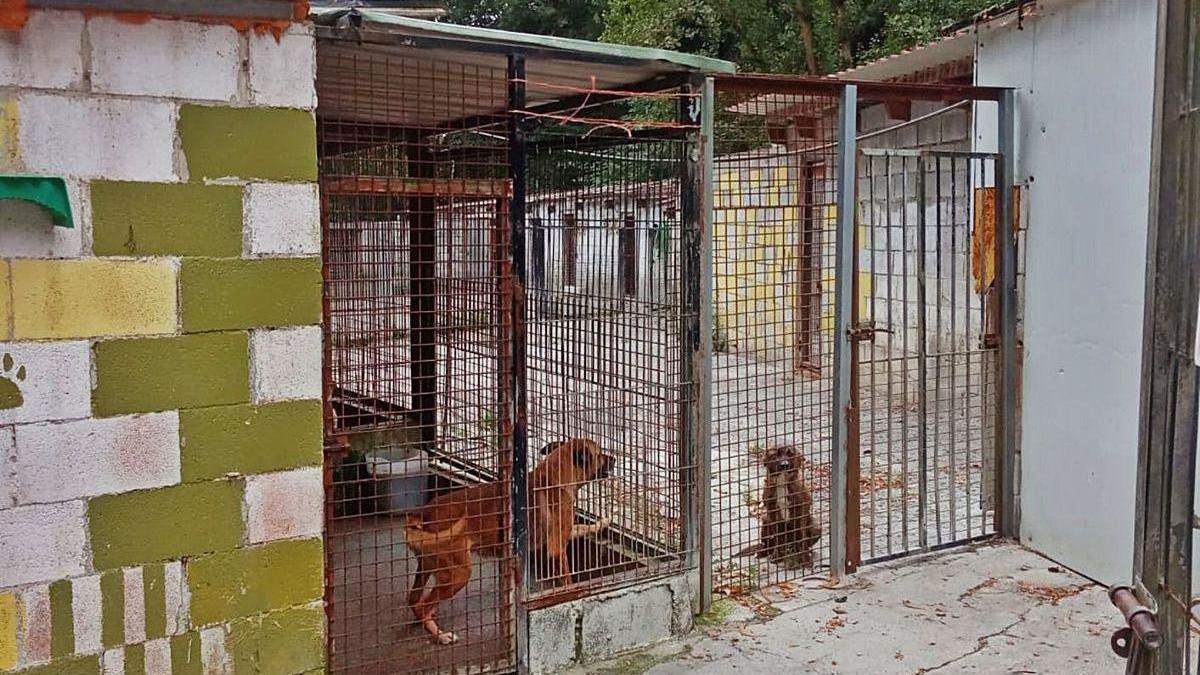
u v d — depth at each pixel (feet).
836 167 16.69
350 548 16.90
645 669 13.25
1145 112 14.69
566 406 16.63
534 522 13.44
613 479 15.49
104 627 9.37
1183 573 6.42
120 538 9.39
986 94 17.24
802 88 15.37
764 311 19.17
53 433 9.00
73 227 8.94
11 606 8.91
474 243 13.62
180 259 9.48
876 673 13.00
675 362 14.55
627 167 15.39
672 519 14.69
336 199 15.06
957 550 17.60
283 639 10.36
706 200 14.35
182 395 9.59
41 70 8.71
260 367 9.99
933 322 23.97
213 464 9.81
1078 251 16.17
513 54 12.27
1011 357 17.75
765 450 17.63
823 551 17.70
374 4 11.77
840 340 16.05
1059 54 16.47
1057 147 16.58
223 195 9.65
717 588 15.83
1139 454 6.94
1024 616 14.75
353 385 16.58
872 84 15.97
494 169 14.96
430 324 16.85
